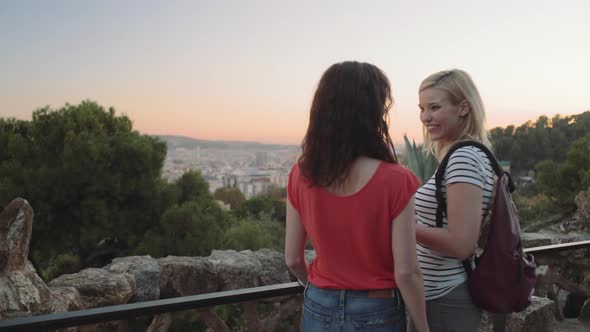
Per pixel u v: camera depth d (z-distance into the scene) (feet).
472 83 4.63
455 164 4.13
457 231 4.04
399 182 3.34
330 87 3.54
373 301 3.55
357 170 3.43
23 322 4.01
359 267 3.56
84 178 33.27
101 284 8.73
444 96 4.59
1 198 30.73
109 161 34.99
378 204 3.36
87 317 4.26
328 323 3.67
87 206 33.14
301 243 4.02
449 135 4.72
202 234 33.88
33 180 32.19
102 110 40.60
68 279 8.90
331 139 3.43
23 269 6.84
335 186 3.49
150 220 37.55
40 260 35.24
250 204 91.30
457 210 4.05
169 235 34.12
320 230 3.61
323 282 3.73
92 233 33.32
